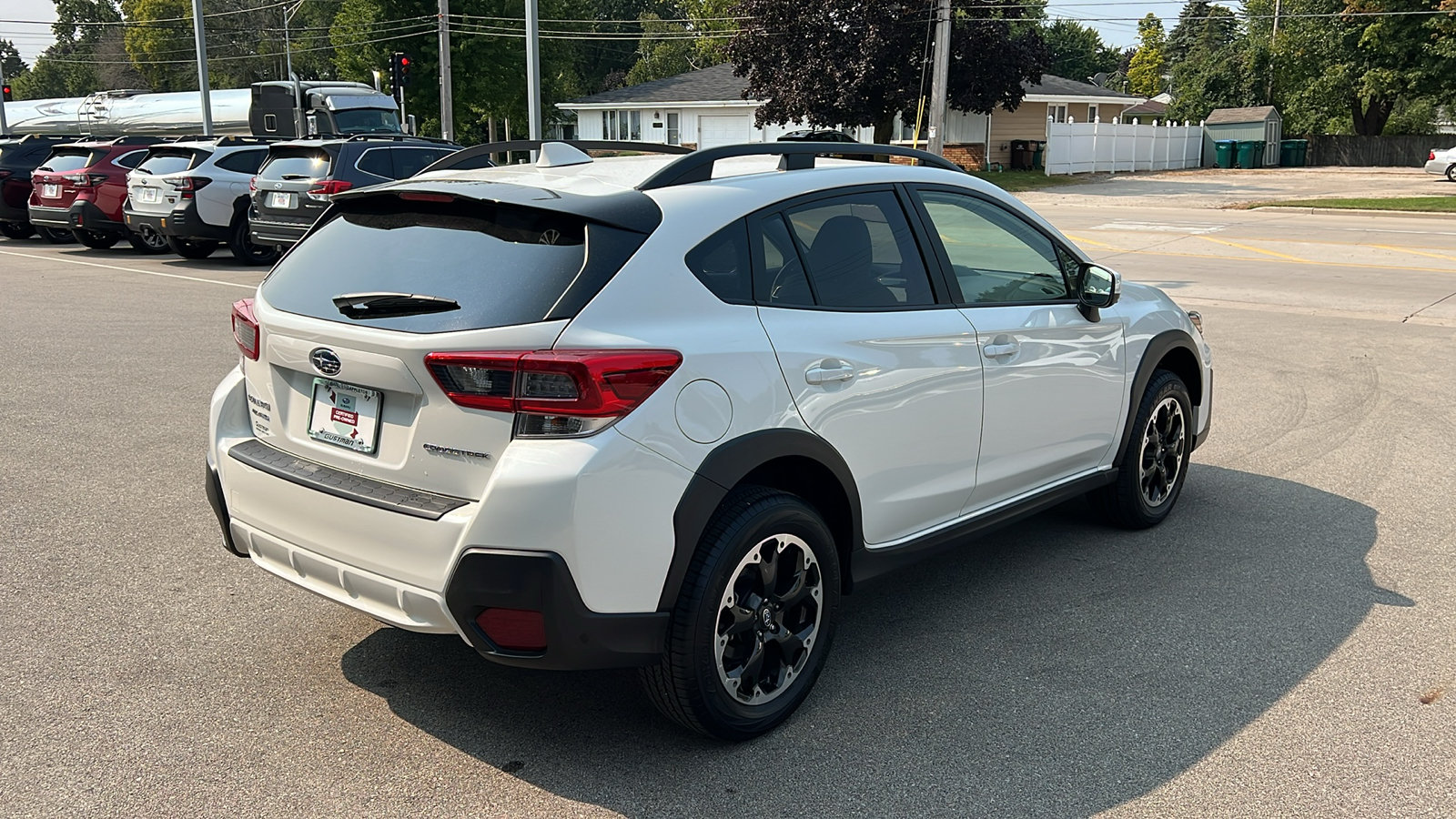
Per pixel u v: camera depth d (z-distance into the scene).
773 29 34.66
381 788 3.04
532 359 2.78
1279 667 3.78
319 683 3.65
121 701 3.51
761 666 3.30
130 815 2.89
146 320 11.15
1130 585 4.54
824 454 3.37
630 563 2.89
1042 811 2.94
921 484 3.83
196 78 90.06
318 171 14.58
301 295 3.30
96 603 4.28
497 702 3.55
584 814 2.92
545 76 51.03
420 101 45.53
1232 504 5.62
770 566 3.25
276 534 3.32
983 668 3.79
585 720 3.44
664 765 3.17
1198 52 66.62
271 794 3.00
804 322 3.38
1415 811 2.93
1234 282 14.49
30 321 11.06
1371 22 47.62
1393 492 5.79
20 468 6.09
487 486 2.81
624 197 3.14
